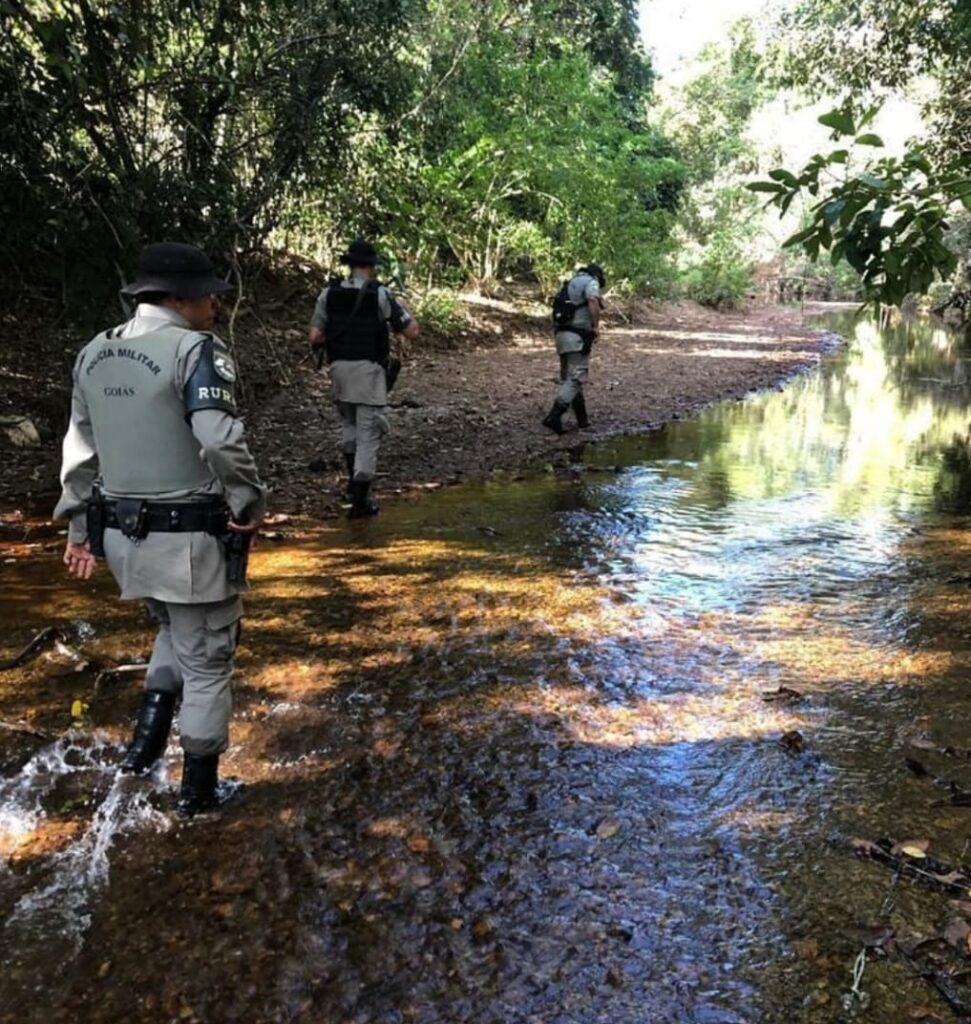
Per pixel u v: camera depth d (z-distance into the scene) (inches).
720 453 339.6
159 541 102.0
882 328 996.6
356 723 133.2
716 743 129.0
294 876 99.7
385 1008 82.6
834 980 86.2
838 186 114.7
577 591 189.6
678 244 954.1
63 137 242.1
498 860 103.0
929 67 505.7
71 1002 82.7
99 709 136.2
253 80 304.5
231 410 100.3
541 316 719.1
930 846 106.0
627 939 91.1
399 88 396.8
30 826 108.0
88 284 253.8
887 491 283.1
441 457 315.6
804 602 184.9
